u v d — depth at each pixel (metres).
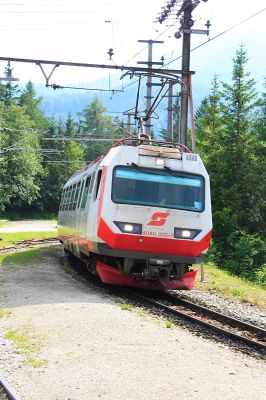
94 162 16.91
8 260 20.92
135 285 14.16
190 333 10.04
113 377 6.89
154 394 6.32
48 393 6.34
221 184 37.34
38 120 110.12
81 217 16.84
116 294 14.10
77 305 11.45
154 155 13.95
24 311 10.95
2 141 76.62
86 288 14.37
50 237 39.34
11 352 8.05
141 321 10.27
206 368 7.48
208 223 13.93
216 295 15.73
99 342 8.55
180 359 7.83
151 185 13.71
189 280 14.33
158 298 14.39
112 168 13.66
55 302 11.79
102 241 13.45
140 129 19.73
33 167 81.31
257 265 33.06
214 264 28.67
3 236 38.25
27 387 6.54
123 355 7.88
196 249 13.76
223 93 39.84
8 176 79.38
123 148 13.86
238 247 32.00
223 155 37.69
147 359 7.73
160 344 8.62
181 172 14.00
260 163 37.19
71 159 93.62
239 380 7.02
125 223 13.40
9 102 104.94
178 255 13.70
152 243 13.47
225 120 39.50
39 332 9.20
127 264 13.69
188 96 19.64
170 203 13.72
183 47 19.84
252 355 8.73
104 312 10.80
